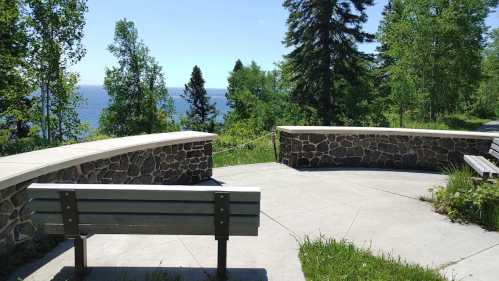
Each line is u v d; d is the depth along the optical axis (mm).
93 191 3271
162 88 36719
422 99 31094
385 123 29406
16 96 17922
